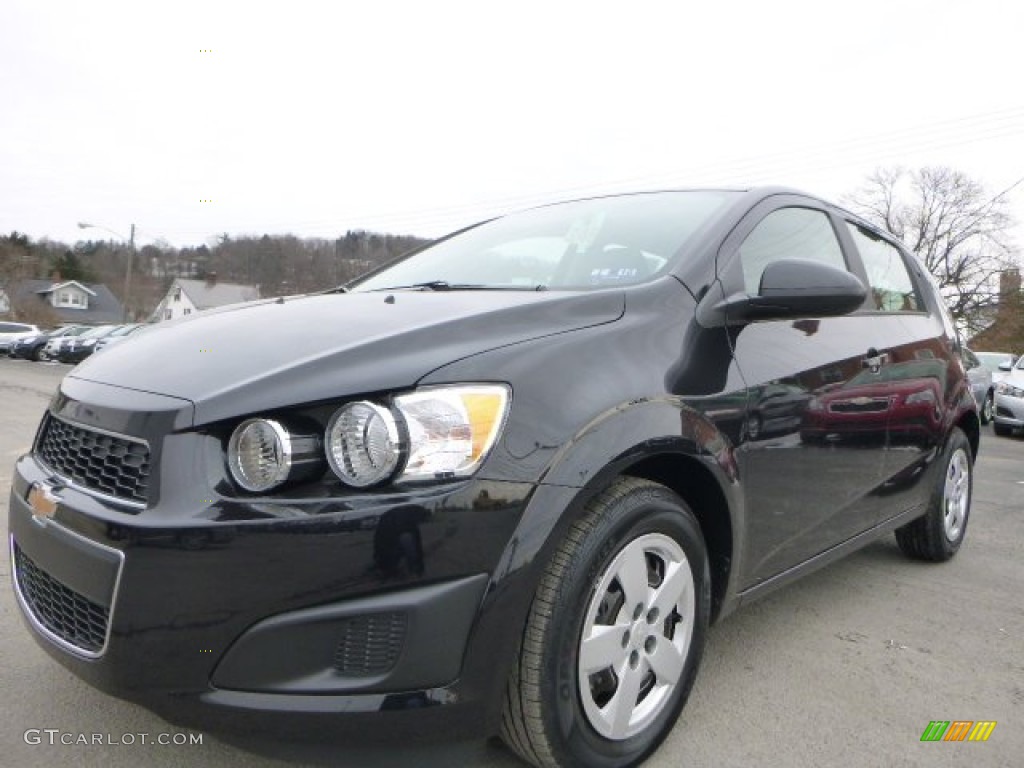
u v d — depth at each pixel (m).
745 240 2.54
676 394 2.03
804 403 2.49
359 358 1.74
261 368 1.76
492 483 1.64
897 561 3.95
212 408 1.67
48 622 1.91
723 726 2.27
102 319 66.81
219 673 1.58
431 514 1.59
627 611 1.92
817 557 2.77
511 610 1.65
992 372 12.98
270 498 1.59
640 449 1.86
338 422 1.62
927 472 3.54
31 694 2.31
